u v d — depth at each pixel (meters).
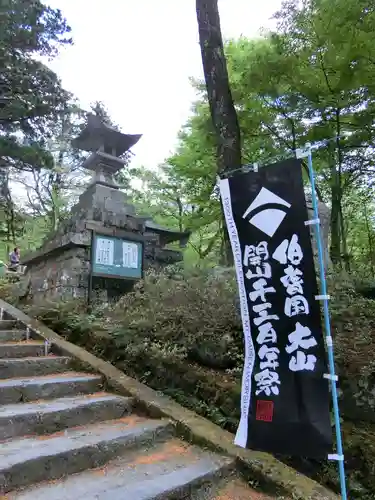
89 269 7.20
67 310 5.88
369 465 3.25
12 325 5.57
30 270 8.99
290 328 2.74
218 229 14.68
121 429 3.26
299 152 2.90
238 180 3.07
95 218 7.62
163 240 10.39
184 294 5.30
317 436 2.53
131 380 4.25
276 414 2.66
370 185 11.98
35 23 11.96
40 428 3.09
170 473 2.75
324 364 2.61
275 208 2.90
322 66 9.27
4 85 12.59
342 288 5.67
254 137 11.08
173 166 13.37
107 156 9.05
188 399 3.92
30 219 18.64
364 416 3.62
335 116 10.26
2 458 2.46
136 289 6.48
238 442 2.73
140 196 16.53
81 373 4.42
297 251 2.78
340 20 8.27
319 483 3.07
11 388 3.51
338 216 11.02
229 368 4.23
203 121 10.69
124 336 4.69
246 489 2.85
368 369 3.74
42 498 2.27
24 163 13.74
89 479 2.59
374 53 8.27
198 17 6.64
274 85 9.82
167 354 4.21
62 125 14.94
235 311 4.64
